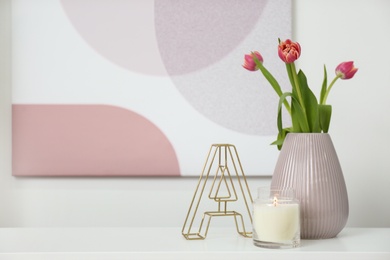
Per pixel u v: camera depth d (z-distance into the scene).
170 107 1.40
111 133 1.40
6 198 1.41
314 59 1.41
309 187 1.04
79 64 1.40
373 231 1.16
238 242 1.03
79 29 1.40
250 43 1.40
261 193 1.02
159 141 1.40
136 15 1.40
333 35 1.41
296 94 1.08
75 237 1.09
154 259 0.93
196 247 0.98
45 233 1.14
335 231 1.06
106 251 0.94
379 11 1.41
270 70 1.40
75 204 1.42
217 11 1.40
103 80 1.40
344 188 1.06
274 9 1.40
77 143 1.40
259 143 1.40
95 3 1.40
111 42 1.40
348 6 1.41
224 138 1.40
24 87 1.40
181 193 1.41
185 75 1.40
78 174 1.40
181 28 1.40
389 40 1.41
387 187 1.41
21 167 1.40
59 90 1.40
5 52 1.41
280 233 0.96
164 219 1.41
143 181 1.42
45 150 1.40
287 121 1.40
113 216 1.42
